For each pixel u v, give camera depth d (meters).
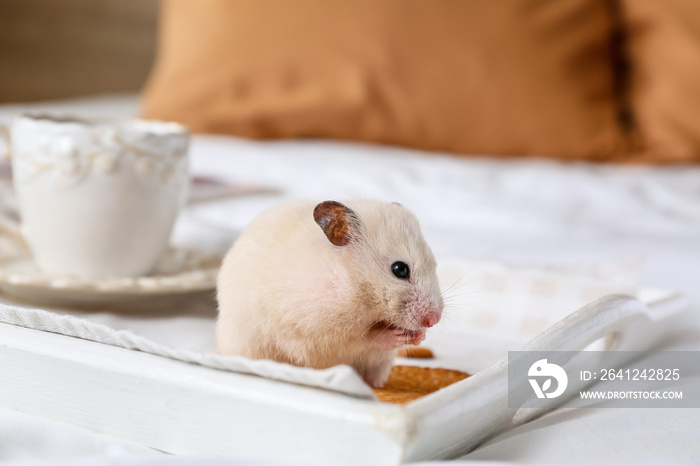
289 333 0.55
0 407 0.54
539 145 1.17
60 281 0.63
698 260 0.74
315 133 1.20
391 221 0.58
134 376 0.51
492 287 0.66
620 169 1.08
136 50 1.94
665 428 0.52
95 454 0.51
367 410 0.48
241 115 1.19
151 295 0.64
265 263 0.55
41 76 1.89
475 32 1.18
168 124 0.70
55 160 0.66
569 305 0.65
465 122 1.17
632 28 1.25
